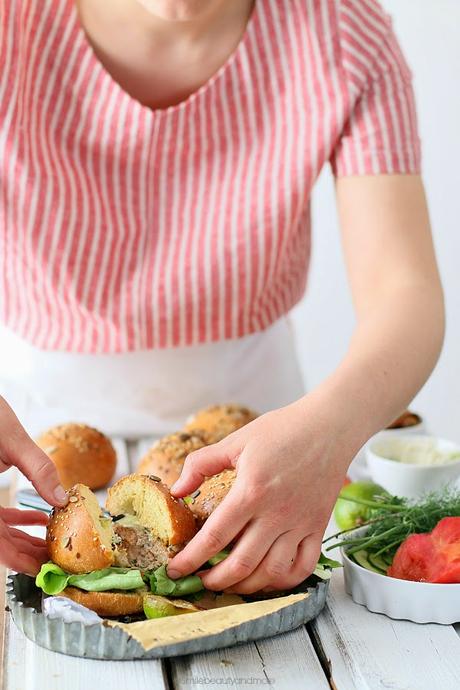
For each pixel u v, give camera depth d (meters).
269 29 1.73
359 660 1.27
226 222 1.79
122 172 1.78
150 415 1.91
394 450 1.71
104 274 1.81
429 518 1.43
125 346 1.85
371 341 1.45
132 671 1.25
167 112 1.74
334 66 1.72
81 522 1.30
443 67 2.87
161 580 1.29
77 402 1.90
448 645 1.29
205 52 1.73
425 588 1.33
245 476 1.29
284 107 1.76
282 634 1.31
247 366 1.92
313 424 1.33
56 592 1.29
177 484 1.35
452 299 2.99
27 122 1.74
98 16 1.71
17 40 1.70
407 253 1.58
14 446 1.34
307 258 1.95
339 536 1.51
